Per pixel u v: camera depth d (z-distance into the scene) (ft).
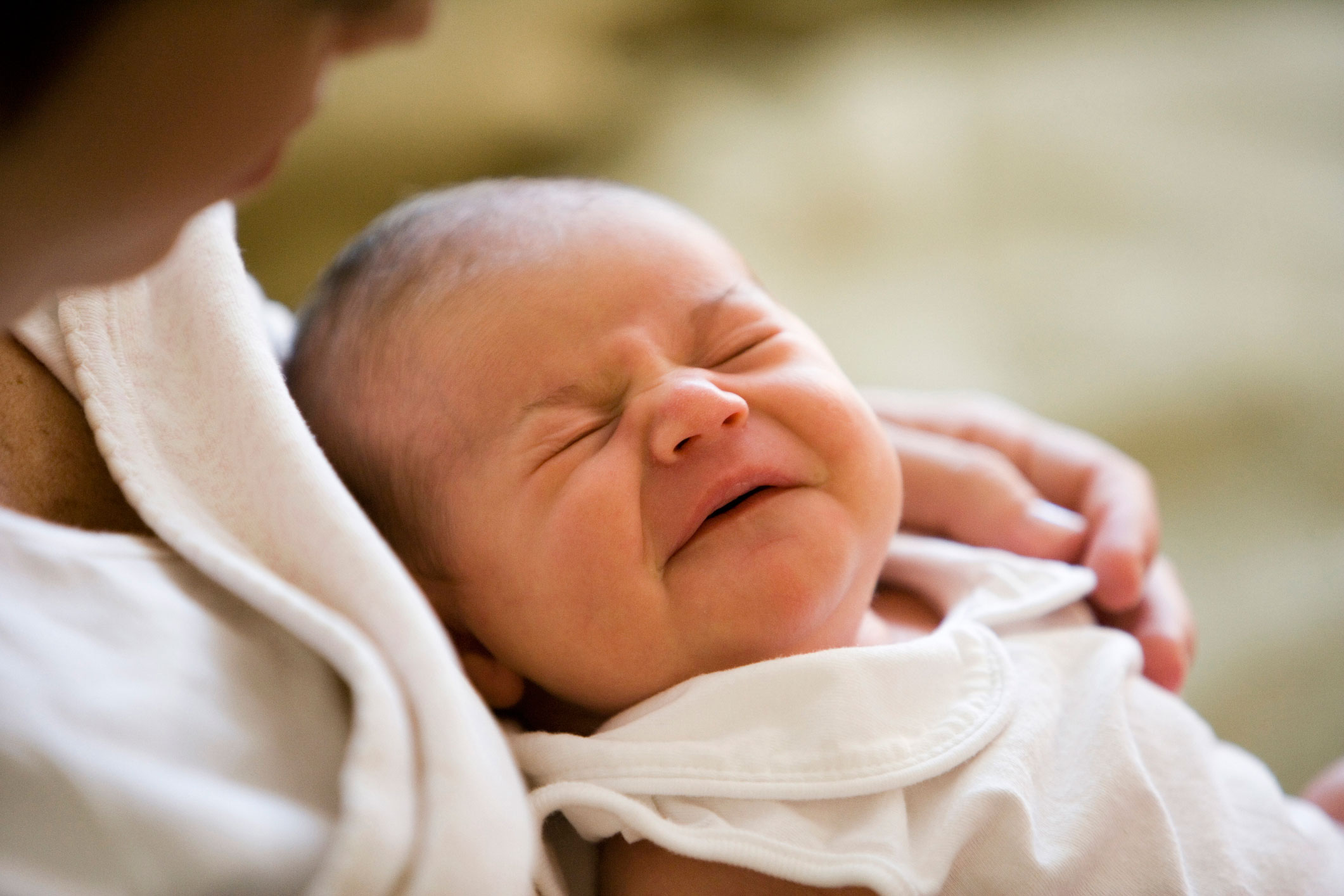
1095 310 6.14
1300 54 7.91
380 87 8.21
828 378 2.57
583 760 2.25
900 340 6.16
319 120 8.03
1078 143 7.45
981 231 6.89
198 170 1.34
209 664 1.72
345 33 1.37
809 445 2.48
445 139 8.36
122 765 1.50
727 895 2.16
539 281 2.56
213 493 2.01
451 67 8.41
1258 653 4.40
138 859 1.45
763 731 2.23
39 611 1.66
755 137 8.18
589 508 2.33
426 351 2.54
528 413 2.46
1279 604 4.57
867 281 6.67
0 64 1.19
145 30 1.22
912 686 2.31
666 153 8.21
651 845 2.26
